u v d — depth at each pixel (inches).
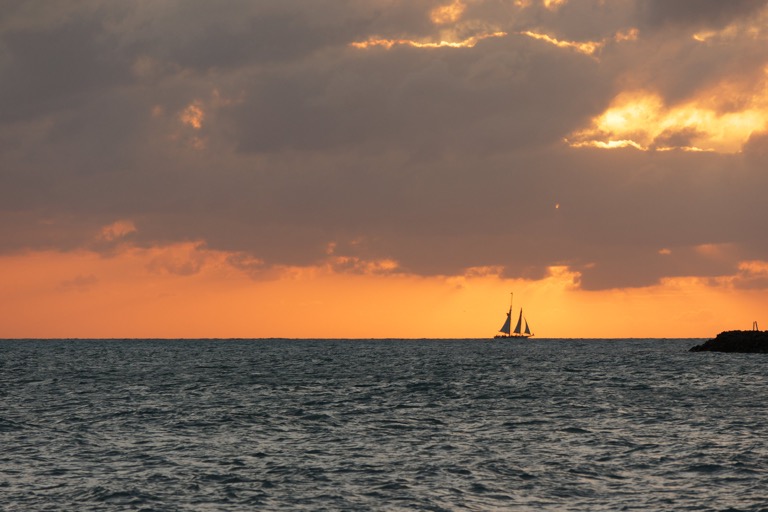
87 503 2810.0
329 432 4357.8
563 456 3590.1
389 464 3440.0
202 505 2800.2
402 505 2790.4
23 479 3139.8
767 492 2915.8
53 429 4429.1
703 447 3772.1
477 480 3132.4
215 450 3789.4
